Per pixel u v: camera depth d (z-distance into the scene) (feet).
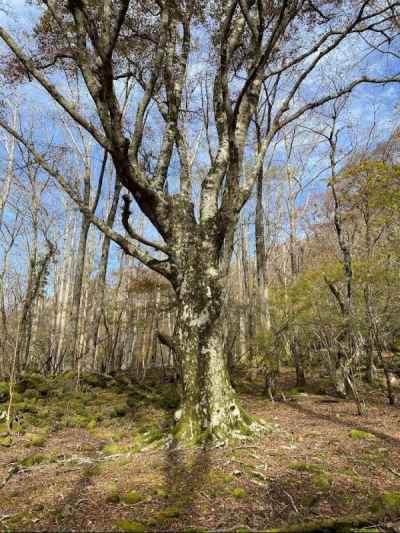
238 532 9.18
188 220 20.08
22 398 28.07
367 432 18.44
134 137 19.26
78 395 31.32
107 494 11.94
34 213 32.76
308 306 32.76
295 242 61.82
